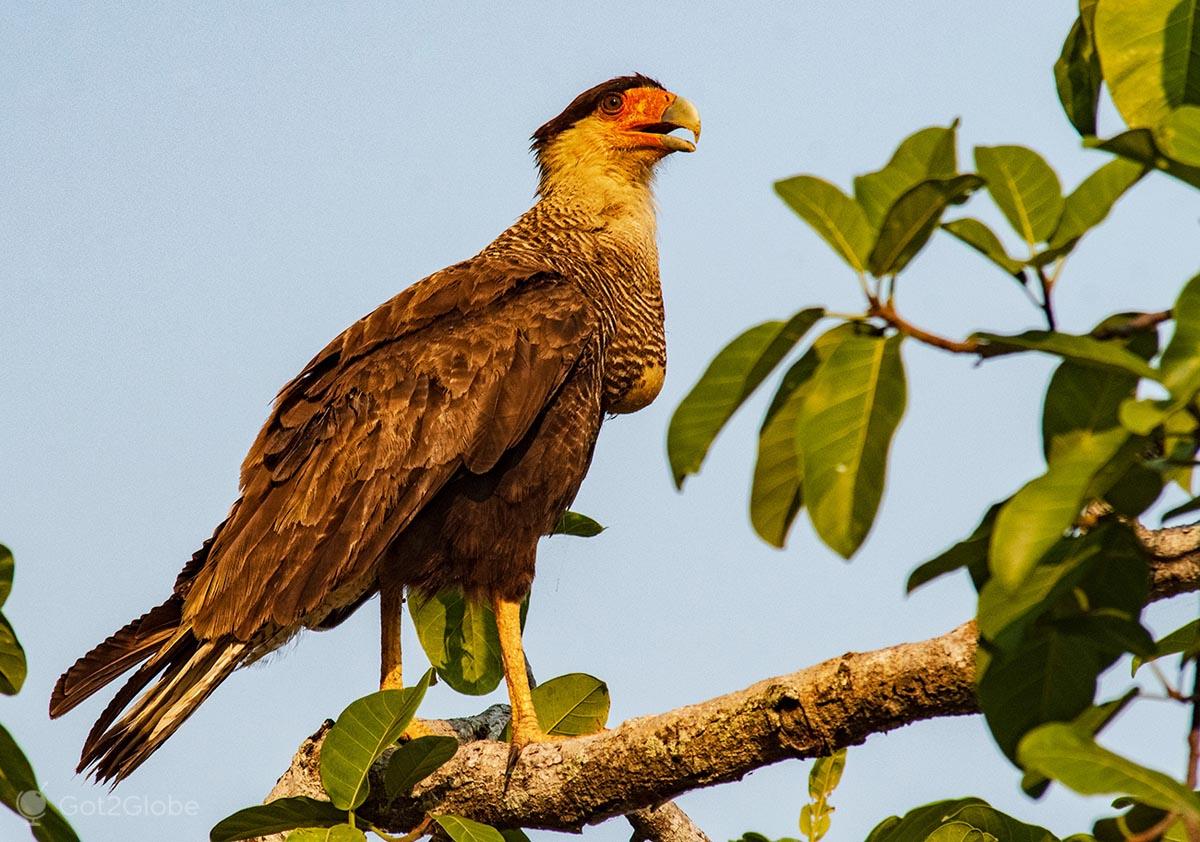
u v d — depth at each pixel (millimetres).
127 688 9820
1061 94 7172
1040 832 6707
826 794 7691
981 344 4770
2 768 5434
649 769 7848
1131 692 5141
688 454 5145
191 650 9992
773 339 4949
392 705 7484
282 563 10039
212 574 10094
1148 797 4109
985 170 5305
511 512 10539
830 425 4730
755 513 5340
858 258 4918
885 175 5117
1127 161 5098
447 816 7430
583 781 8125
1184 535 6453
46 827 5480
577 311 11047
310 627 10664
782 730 7336
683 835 9141
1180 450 5086
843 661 7211
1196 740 5066
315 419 10578
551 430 10789
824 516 4680
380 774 8805
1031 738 4301
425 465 10297
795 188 4941
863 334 4910
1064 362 5168
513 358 10648
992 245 5070
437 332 10789
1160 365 4410
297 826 7730
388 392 10477
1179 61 5621
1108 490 5055
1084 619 5117
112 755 9492
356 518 10164
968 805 6730
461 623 10719
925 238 4734
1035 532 4410
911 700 6996
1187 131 4645
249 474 10750
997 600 5012
